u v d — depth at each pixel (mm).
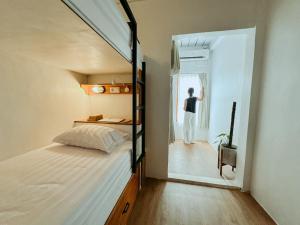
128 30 1335
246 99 1847
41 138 1595
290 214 1243
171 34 1931
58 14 703
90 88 2281
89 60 1529
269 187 1507
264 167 1593
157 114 2092
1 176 926
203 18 1818
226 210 1563
